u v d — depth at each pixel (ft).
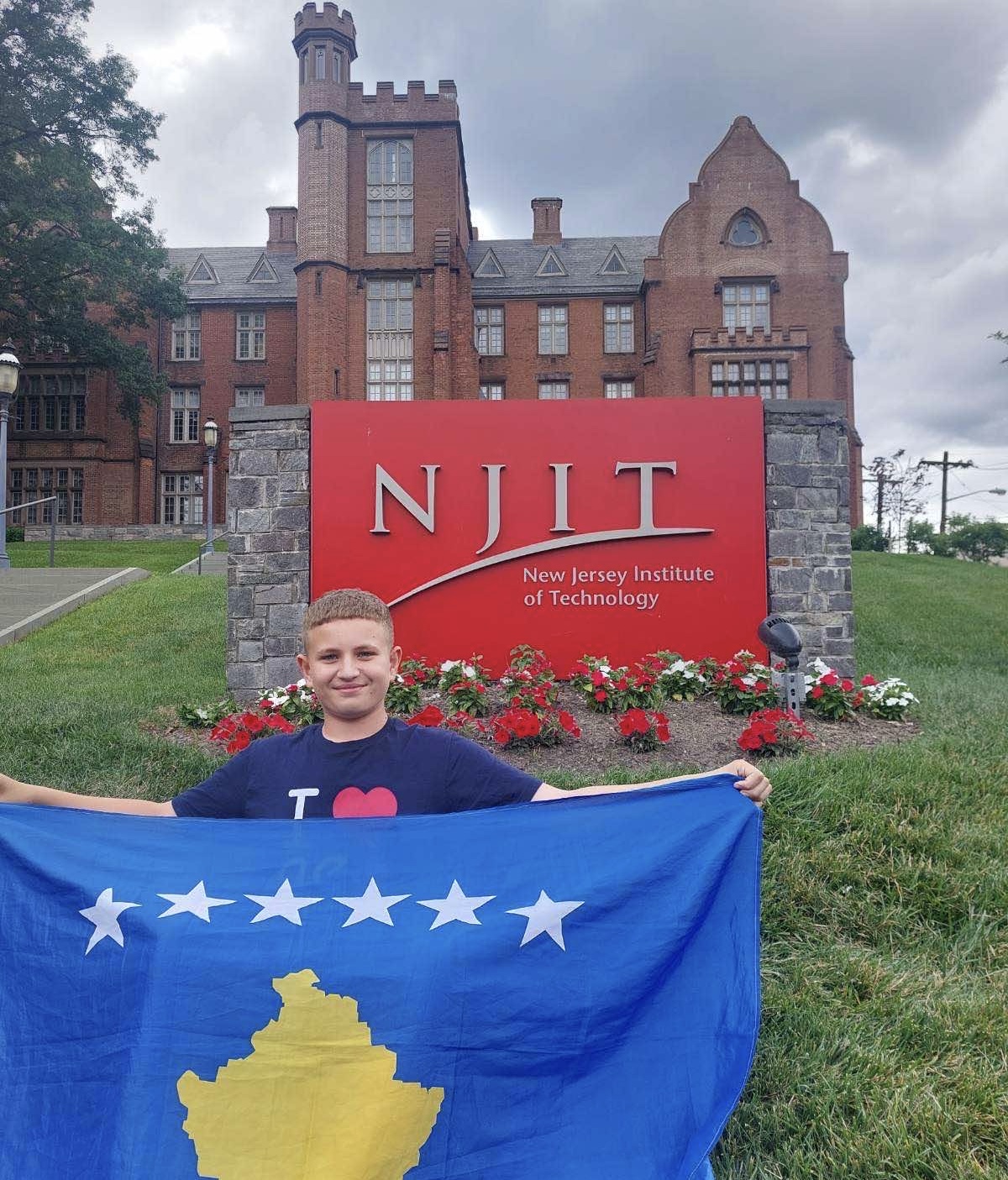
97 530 113.39
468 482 27.61
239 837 6.86
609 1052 6.49
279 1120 5.96
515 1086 6.25
